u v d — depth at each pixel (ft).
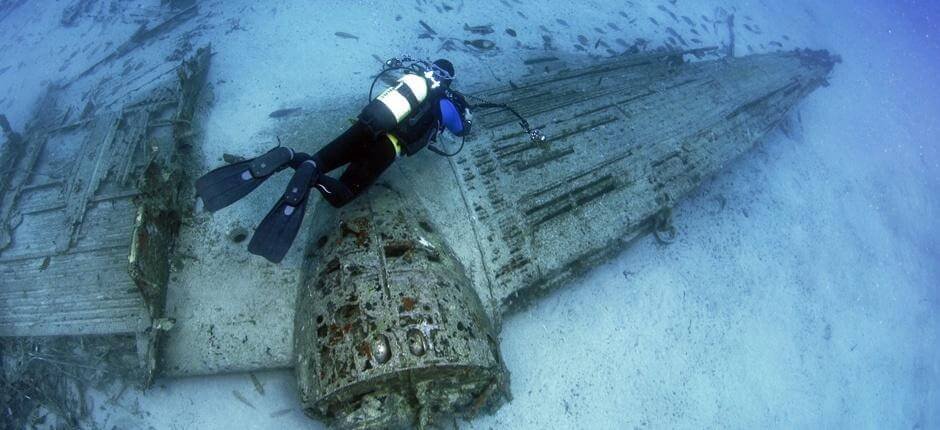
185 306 11.00
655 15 30.81
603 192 15.30
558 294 14.51
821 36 35.94
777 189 22.18
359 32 21.20
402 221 11.08
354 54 19.90
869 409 17.84
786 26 35.50
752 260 18.88
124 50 20.67
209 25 20.97
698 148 18.52
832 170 25.07
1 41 23.98
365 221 10.75
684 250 17.62
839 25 38.09
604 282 15.42
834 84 30.73
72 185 13.62
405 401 8.99
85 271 11.89
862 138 28.19
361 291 9.37
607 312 14.85
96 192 13.30
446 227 12.41
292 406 11.10
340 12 22.00
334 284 9.75
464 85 19.25
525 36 24.44
